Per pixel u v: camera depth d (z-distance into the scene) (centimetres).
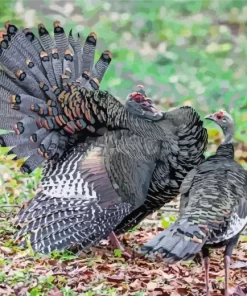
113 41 2802
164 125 1379
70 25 2884
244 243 1472
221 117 1322
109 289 1272
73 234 1318
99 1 3062
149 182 1366
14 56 1404
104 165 1348
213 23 3030
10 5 3005
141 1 3092
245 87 2441
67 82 1404
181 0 3111
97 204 1333
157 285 1290
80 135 1381
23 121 1386
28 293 1245
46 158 1376
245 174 1259
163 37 2852
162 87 2428
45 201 1338
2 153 1803
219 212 1188
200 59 2691
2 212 1570
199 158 1381
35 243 1312
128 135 1366
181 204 1249
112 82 2408
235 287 1300
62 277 1300
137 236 1498
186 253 1133
